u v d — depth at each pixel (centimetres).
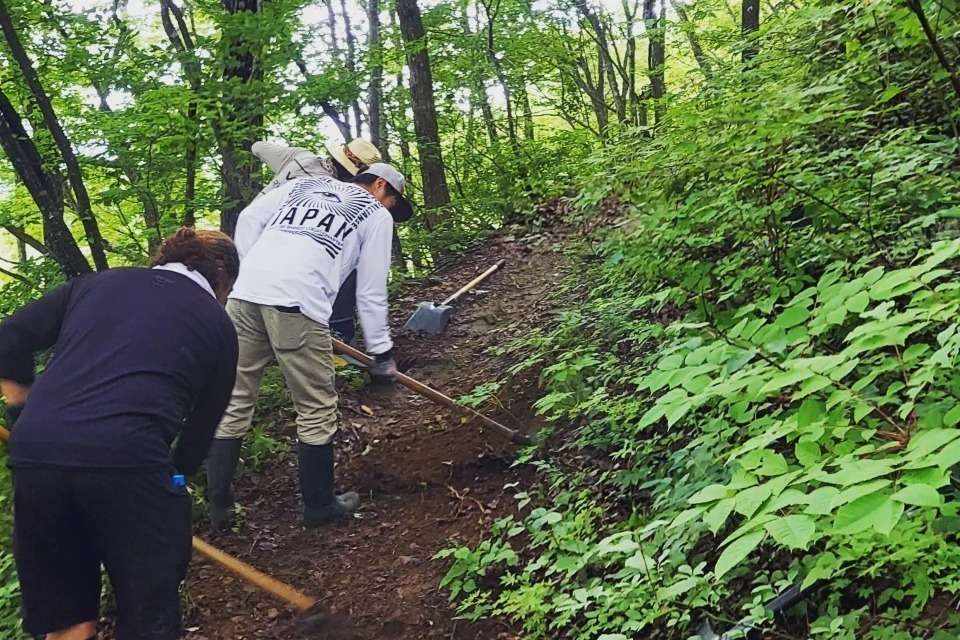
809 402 185
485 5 1197
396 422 513
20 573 250
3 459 393
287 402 517
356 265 407
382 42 922
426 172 1045
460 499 409
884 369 190
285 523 413
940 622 221
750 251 371
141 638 247
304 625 335
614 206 597
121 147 598
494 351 586
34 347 268
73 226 752
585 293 591
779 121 342
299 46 645
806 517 143
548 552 314
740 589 268
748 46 580
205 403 278
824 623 229
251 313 389
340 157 492
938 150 351
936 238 303
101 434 238
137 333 254
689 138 393
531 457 416
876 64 400
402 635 324
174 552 250
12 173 729
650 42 1232
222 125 602
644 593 264
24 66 517
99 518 242
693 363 205
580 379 430
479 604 316
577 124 1467
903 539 198
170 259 283
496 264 782
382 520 407
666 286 411
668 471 334
